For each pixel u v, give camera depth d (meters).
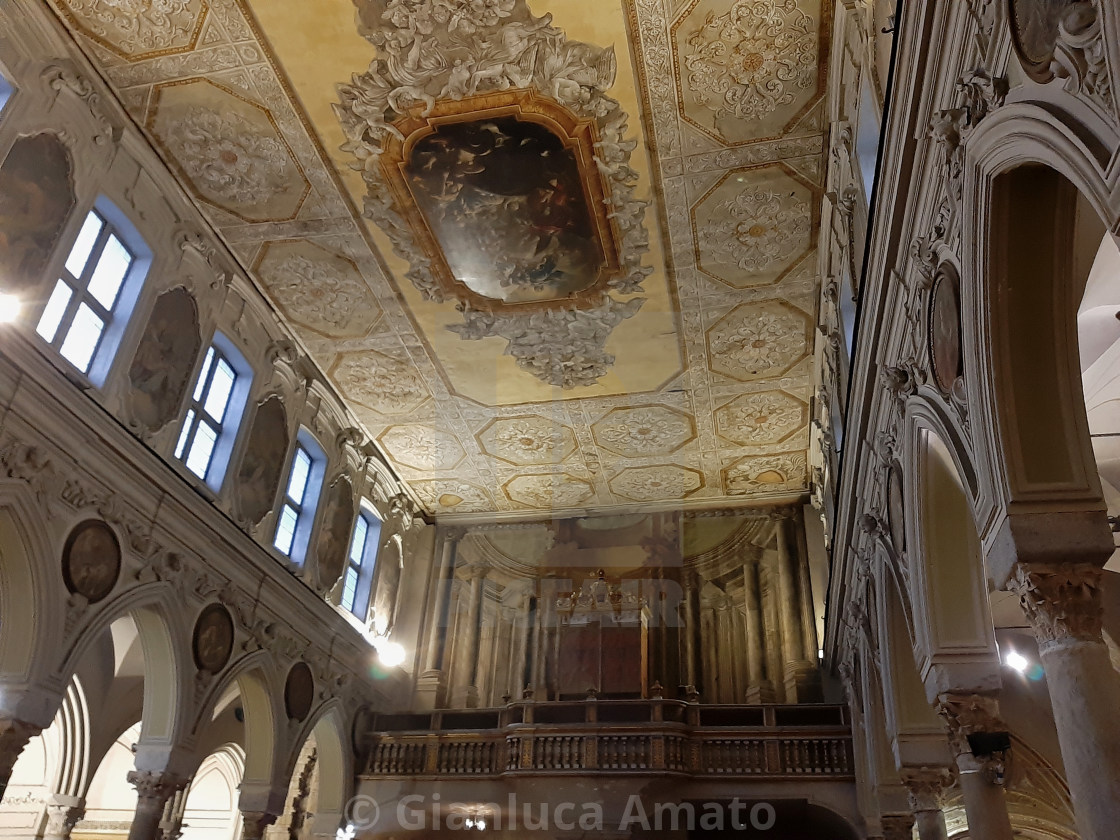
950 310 5.70
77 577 10.07
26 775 14.98
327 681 15.91
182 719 11.82
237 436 13.73
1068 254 4.86
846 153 10.00
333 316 14.73
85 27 10.16
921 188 6.08
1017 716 14.62
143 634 11.80
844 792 14.94
